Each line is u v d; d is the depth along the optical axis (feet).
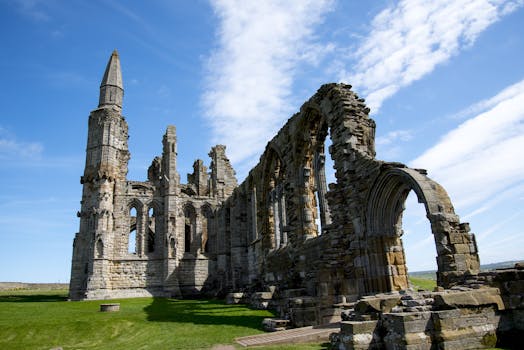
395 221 63.10
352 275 66.08
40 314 88.63
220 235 180.45
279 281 99.81
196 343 51.03
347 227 69.36
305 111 91.15
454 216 46.44
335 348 39.91
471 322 35.68
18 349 59.57
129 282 165.37
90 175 169.07
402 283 61.31
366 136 72.74
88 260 155.94
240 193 163.84
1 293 205.67
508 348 34.83
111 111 178.29
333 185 73.67
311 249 84.12
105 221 161.17
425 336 33.96
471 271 43.45
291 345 44.78
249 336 53.11
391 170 57.72
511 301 37.86
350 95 74.64
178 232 178.91
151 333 62.28
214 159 197.77
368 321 37.45
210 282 177.47
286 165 102.73
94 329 69.21
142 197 177.88
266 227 123.13
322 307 61.98
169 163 183.21
